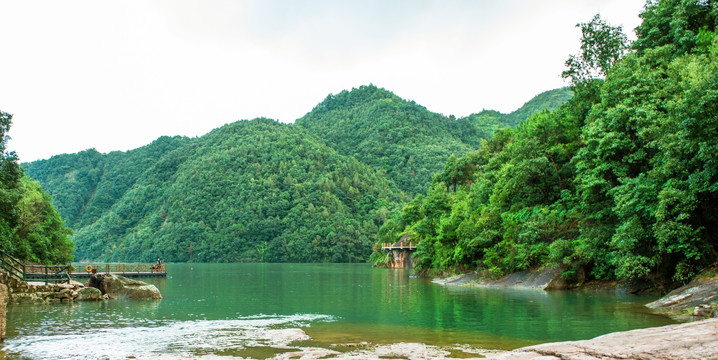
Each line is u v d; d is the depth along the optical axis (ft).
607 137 101.19
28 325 66.49
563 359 28.37
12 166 152.05
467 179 307.99
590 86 146.00
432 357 42.88
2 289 55.11
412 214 354.54
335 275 235.20
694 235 82.07
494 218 154.61
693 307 65.21
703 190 77.87
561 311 73.20
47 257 227.61
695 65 90.17
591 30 150.20
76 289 108.88
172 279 206.59
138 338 55.16
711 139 76.13
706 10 123.85
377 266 378.94
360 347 48.39
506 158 209.36
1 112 147.33
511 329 58.34
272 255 606.96
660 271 95.96
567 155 147.64
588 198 111.24
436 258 196.03
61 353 46.65
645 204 89.04
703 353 25.02
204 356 44.57
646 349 27.25
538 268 127.54
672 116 85.15
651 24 140.15
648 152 99.30
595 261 110.73
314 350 46.47
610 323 60.39
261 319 72.59
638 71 108.27
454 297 101.19
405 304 90.33
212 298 111.55
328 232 611.06
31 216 219.20
